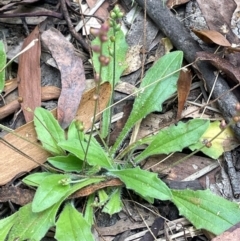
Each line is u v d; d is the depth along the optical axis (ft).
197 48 0.64
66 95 0.62
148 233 0.56
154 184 0.53
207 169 0.60
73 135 0.58
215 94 0.61
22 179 0.58
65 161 0.57
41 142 0.58
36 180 0.56
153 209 0.58
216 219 0.54
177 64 0.61
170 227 0.56
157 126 0.63
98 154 0.56
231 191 0.58
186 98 0.61
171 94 0.61
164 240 0.56
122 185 0.57
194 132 0.58
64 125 0.61
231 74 0.60
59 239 0.51
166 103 0.64
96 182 0.56
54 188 0.53
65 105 0.61
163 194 0.52
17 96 0.65
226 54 0.63
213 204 0.55
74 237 0.52
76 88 0.62
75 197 0.56
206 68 0.62
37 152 0.59
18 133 0.59
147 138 0.60
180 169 0.60
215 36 0.62
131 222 0.57
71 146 0.55
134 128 0.62
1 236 0.54
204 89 0.64
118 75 0.63
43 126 0.58
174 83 0.60
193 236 0.56
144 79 0.61
